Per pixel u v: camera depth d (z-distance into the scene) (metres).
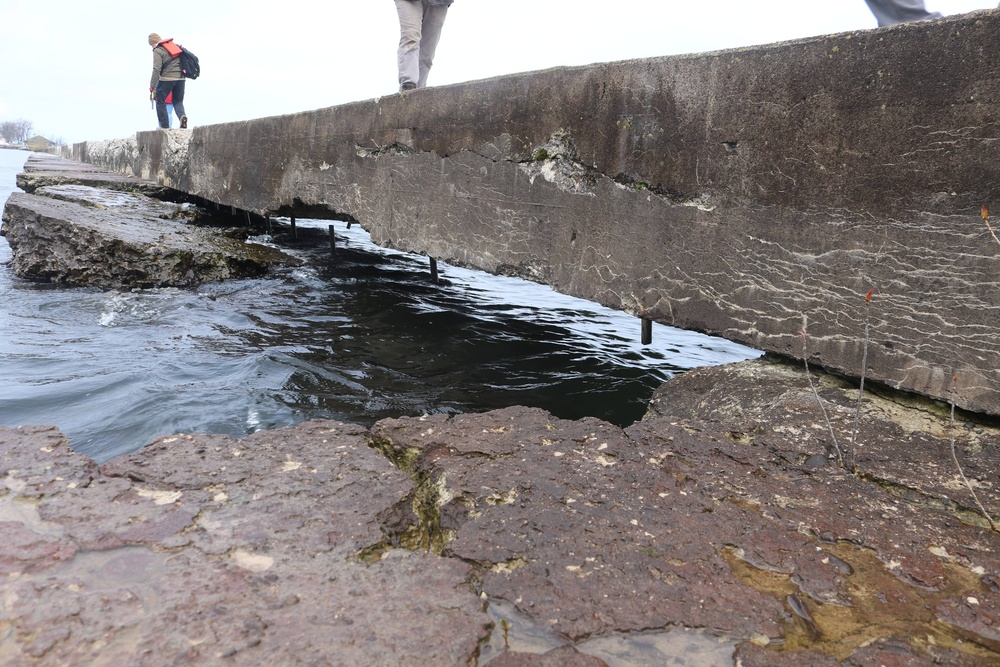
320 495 1.79
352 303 6.12
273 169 7.85
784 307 2.86
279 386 3.76
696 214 3.18
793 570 1.58
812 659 1.29
